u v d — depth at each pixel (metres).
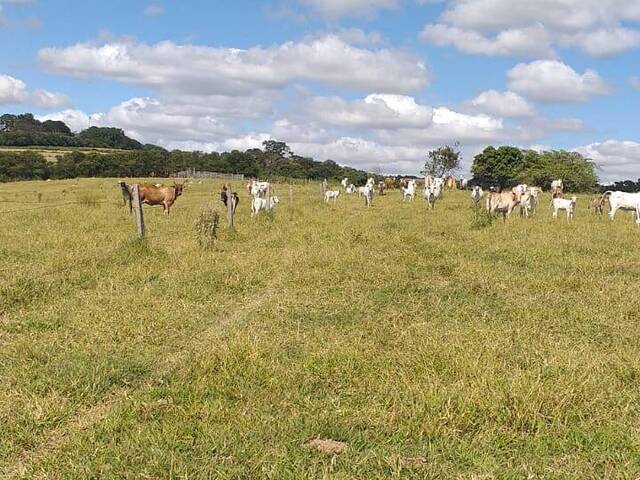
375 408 4.96
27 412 4.75
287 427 4.55
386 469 3.98
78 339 6.83
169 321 7.54
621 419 4.79
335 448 4.32
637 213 21.05
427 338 6.71
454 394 4.92
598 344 6.93
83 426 4.62
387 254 12.55
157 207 26.36
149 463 3.98
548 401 4.84
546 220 21.59
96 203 26.34
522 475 3.97
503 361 5.95
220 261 11.37
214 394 5.23
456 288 9.70
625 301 8.76
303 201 32.31
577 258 12.52
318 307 8.49
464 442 4.32
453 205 29.98
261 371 5.63
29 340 6.69
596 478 3.93
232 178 76.75
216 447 4.20
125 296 8.64
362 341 6.84
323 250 12.55
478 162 86.00
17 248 12.27
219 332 7.25
